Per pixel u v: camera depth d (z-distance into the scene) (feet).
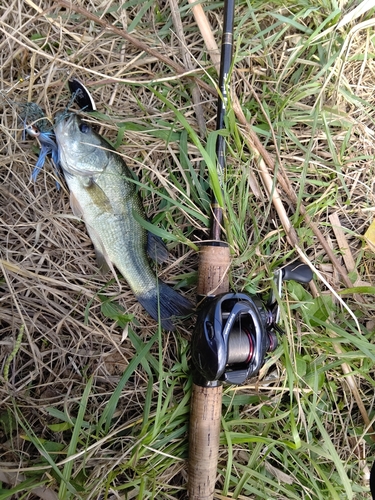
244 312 1.08
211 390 1.18
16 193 1.30
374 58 1.45
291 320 1.33
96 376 1.32
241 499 1.30
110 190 1.25
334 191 1.42
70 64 1.22
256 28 1.41
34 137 1.28
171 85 1.38
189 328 1.34
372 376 1.44
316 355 1.40
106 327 1.32
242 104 1.40
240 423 1.30
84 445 1.27
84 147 1.20
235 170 1.34
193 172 1.32
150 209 1.36
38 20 1.31
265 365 1.32
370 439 1.40
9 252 1.29
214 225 1.23
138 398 1.33
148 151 1.35
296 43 1.43
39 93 1.30
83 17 1.34
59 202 1.31
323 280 1.30
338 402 1.42
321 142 1.45
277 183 1.40
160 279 1.31
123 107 1.36
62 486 1.17
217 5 1.38
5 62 1.28
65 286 1.30
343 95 1.41
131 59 1.37
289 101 1.40
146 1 1.36
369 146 1.45
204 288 1.23
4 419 1.25
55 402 1.29
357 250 1.47
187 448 1.29
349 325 1.35
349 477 1.38
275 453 1.33
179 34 1.34
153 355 1.35
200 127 1.37
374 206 1.46
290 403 1.26
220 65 1.22
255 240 1.37
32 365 1.30
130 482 1.21
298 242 1.36
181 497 1.31
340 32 1.42
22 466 1.22
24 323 1.22
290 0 1.41
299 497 1.29
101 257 1.29
